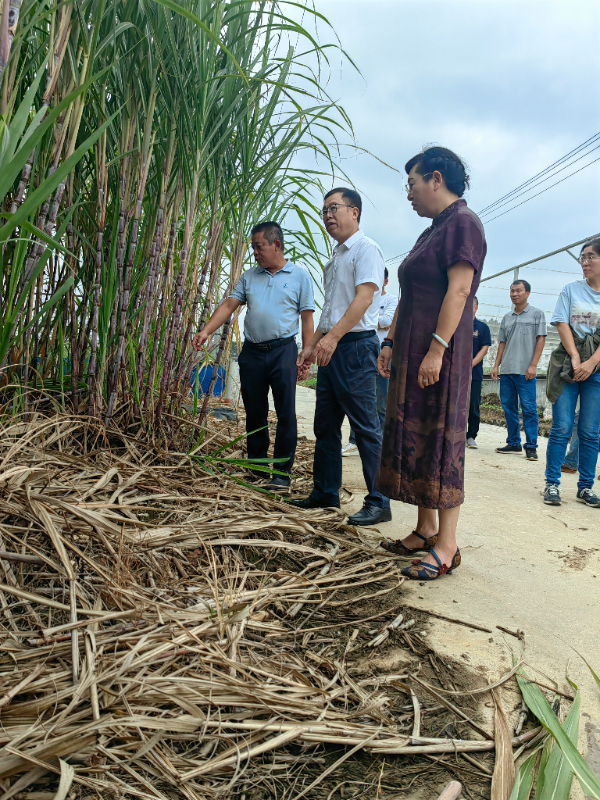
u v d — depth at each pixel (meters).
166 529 1.95
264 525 2.21
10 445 2.00
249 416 3.37
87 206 2.55
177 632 1.41
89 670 1.17
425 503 2.15
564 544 2.69
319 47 2.14
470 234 2.05
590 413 3.53
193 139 2.58
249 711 1.25
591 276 3.55
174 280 2.99
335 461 2.91
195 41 2.45
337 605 1.88
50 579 1.52
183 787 1.04
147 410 2.82
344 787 1.12
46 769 1.01
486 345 5.68
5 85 1.66
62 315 2.54
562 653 1.67
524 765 1.18
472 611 1.92
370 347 2.81
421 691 1.46
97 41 2.01
